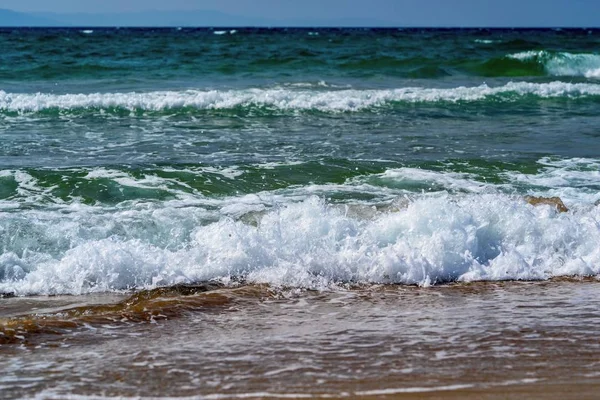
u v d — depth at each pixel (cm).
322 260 682
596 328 541
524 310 586
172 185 951
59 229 740
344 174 1024
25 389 430
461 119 1555
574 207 834
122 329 539
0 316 571
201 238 730
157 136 1307
